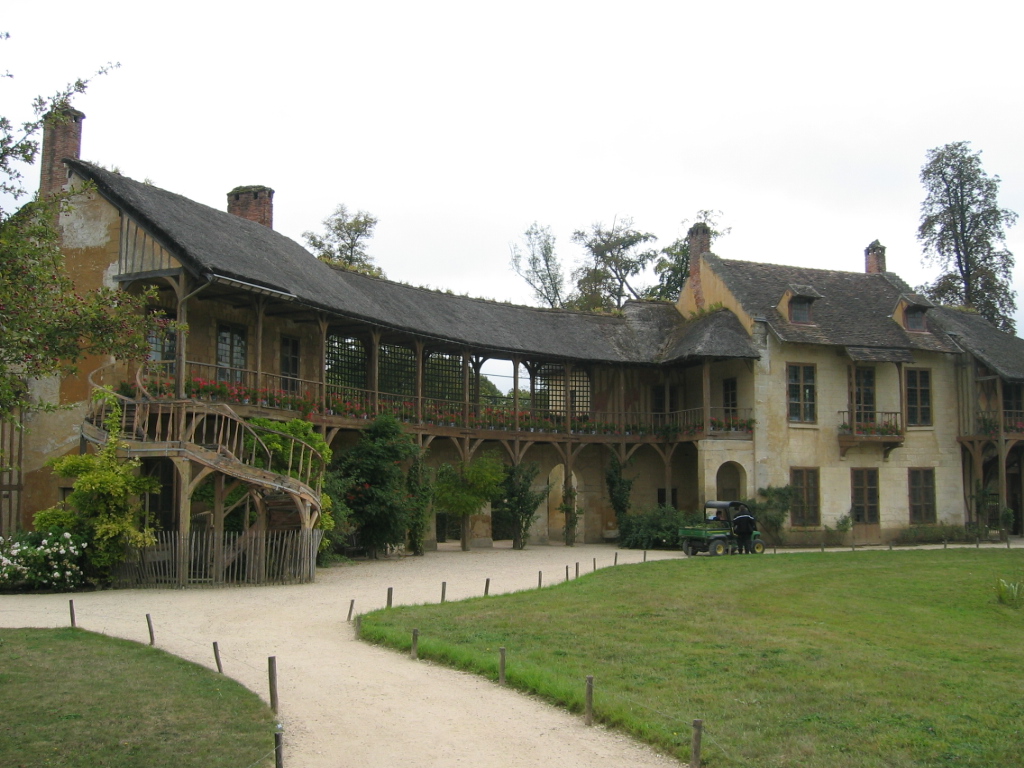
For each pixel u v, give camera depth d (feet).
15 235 27.91
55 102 28.63
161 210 69.31
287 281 71.92
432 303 98.37
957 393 110.22
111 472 55.72
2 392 26.76
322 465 67.92
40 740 25.58
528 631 42.39
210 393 65.10
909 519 106.22
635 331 113.60
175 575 56.03
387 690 32.04
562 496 109.40
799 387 103.30
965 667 37.76
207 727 27.04
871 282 118.01
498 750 26.05
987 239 144.05
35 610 46.68
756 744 26.48
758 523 98.68
